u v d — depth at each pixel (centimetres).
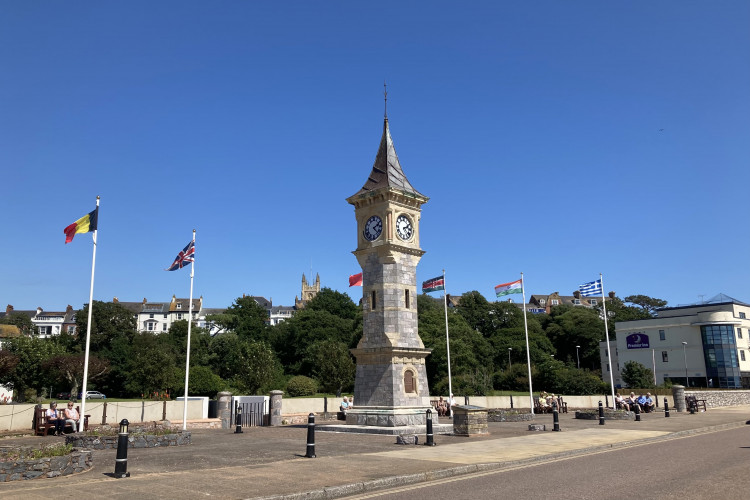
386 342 3381
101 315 9906
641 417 4259
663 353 9356
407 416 3288
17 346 8256
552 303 17925
